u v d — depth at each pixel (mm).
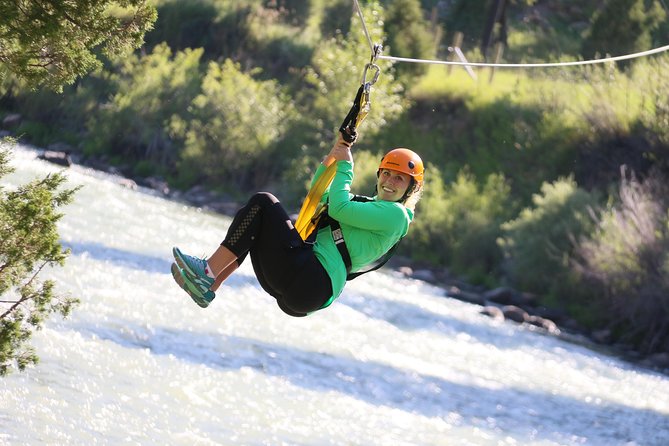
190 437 27281
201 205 93938
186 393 31391
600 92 94750
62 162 92125
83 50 21844
